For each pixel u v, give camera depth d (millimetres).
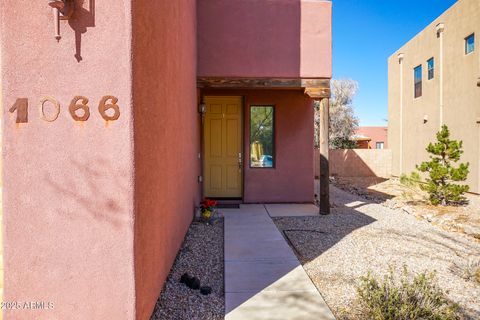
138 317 2346
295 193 8352
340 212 7488
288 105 8320
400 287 3137
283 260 4234
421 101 15023
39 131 2234
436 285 3436
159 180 3125
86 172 2252
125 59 2252
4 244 2252
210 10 6977
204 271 3918
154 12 2924
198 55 6961
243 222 6277
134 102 2305
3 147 2246
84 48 2232
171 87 3844
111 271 2258
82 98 2240
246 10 6980
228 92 8305
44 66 2225
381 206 8484
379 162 18641
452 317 2779
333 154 18672
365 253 4617
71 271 2248
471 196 10734
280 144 8328
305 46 6973
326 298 3232
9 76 2227
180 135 4586
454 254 4625
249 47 6980
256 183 8359
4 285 2260
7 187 2248
